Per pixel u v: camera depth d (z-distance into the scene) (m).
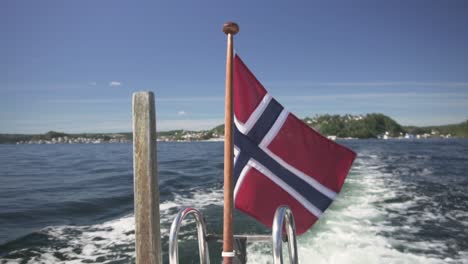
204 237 2.26
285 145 3.14
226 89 2.11
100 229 7.82
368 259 5.62
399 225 7.69
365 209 9.28
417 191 12.05
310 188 3.13
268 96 3.13
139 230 2.23
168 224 7.84
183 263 5.61
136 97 2.21
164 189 12.95
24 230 7.77
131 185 14.73
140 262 2.24
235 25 2.10
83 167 24.84
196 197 11.40
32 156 40.59
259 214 3.09
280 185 3.12
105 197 11.89
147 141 2.20
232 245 2.04
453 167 21.00
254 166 3.11
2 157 38.62
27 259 5.88
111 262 5.73
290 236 2.11
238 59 3.09
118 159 33.78
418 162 24.53
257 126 3.11
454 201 10.39
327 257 5.73
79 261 5.78
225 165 2.07
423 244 6.39
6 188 14.59
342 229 7.34
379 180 14.71
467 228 7.46
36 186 15.14
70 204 10.80
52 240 6.95
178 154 40.81
